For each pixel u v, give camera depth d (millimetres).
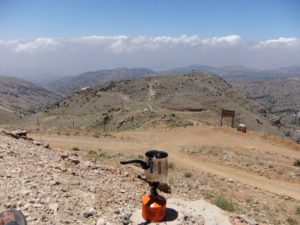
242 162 31672
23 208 7539
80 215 7867
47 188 8883
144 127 58688
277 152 38562
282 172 29125
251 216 16250
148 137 46531
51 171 10539
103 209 8438
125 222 7711
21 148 13188
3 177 9055
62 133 42750
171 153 37344
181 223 7836
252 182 27047
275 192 24484
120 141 42875
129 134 48812
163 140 44844
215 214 9141
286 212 18953
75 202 8430
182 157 35500
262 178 28266
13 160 10938
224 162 32531
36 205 7730
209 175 26750
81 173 11297
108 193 9617
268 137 45812
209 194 18078
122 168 14234
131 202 9312
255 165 30797
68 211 7883
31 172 9984
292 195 24234
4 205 7516
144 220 7832
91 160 16641
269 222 15867
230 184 24391
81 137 42094
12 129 41406
